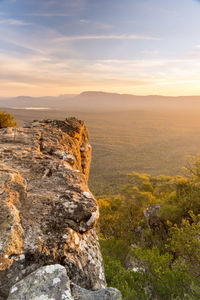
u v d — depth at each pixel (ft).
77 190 14.47
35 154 20.04
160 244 47.85
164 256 25.26
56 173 16.58
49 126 33.50
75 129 36.63
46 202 12.72
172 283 20.75
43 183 14.93
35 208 12.18
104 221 80.59
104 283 10.93
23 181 14.61
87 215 12.37
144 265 24.66
